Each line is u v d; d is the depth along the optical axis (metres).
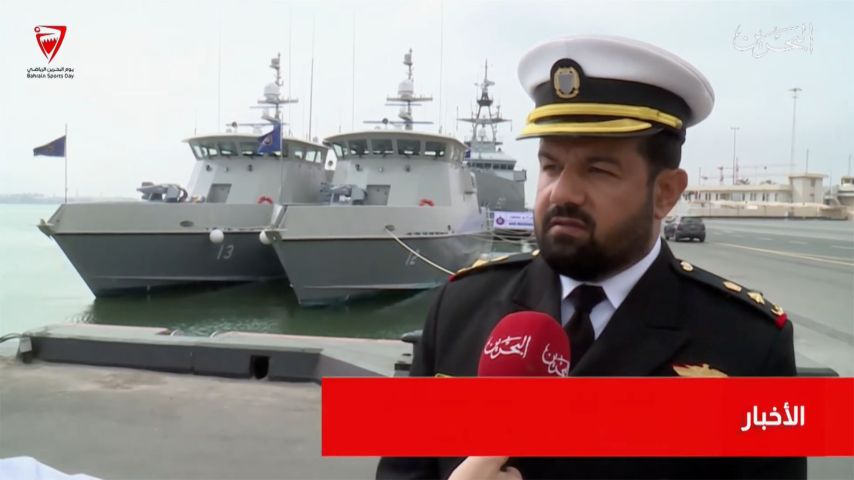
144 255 18.58
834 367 6.70
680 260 1.47
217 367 4.84
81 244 17.55
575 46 1.25
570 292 1.37
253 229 20.14
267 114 24.73
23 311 17.16
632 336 1.27
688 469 1.24
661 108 1.25
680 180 1.31
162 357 4.98
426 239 18.27
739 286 1.40
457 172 20.72
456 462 1.37
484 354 1.32
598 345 1.28
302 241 16.30
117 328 5.63
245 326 15.94
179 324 16.02
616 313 1.29
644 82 1.24
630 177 1.21
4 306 17.78
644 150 1.22
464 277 1.67
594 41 1.24
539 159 1.31
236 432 3.72
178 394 4.42
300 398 4.34
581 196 1.21
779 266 18.56
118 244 18.08
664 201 1.31
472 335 1.50
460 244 20.45
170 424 3.85
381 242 17.33
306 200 23.05
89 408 4.11
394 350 4.86
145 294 19.14
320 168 24.50
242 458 3.34
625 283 1.32
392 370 4.31
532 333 1.25
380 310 17.45
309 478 3.13
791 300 12.41
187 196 21.16
